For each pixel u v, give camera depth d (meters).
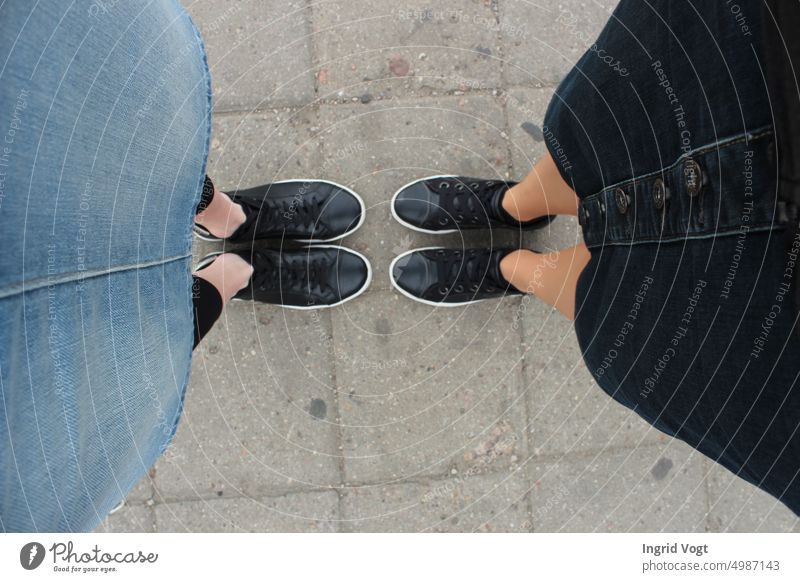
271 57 1.17
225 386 1.17
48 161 0.48
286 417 1.18
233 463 1.18
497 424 1.19
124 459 0.66
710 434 0.59
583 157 0.76
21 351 0.44
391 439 1.18
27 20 0.47
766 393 0.48
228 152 1.17
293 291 1.14
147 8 0.65
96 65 0.55
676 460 1.20
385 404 1.18
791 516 1.20
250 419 1.17
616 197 0.69
